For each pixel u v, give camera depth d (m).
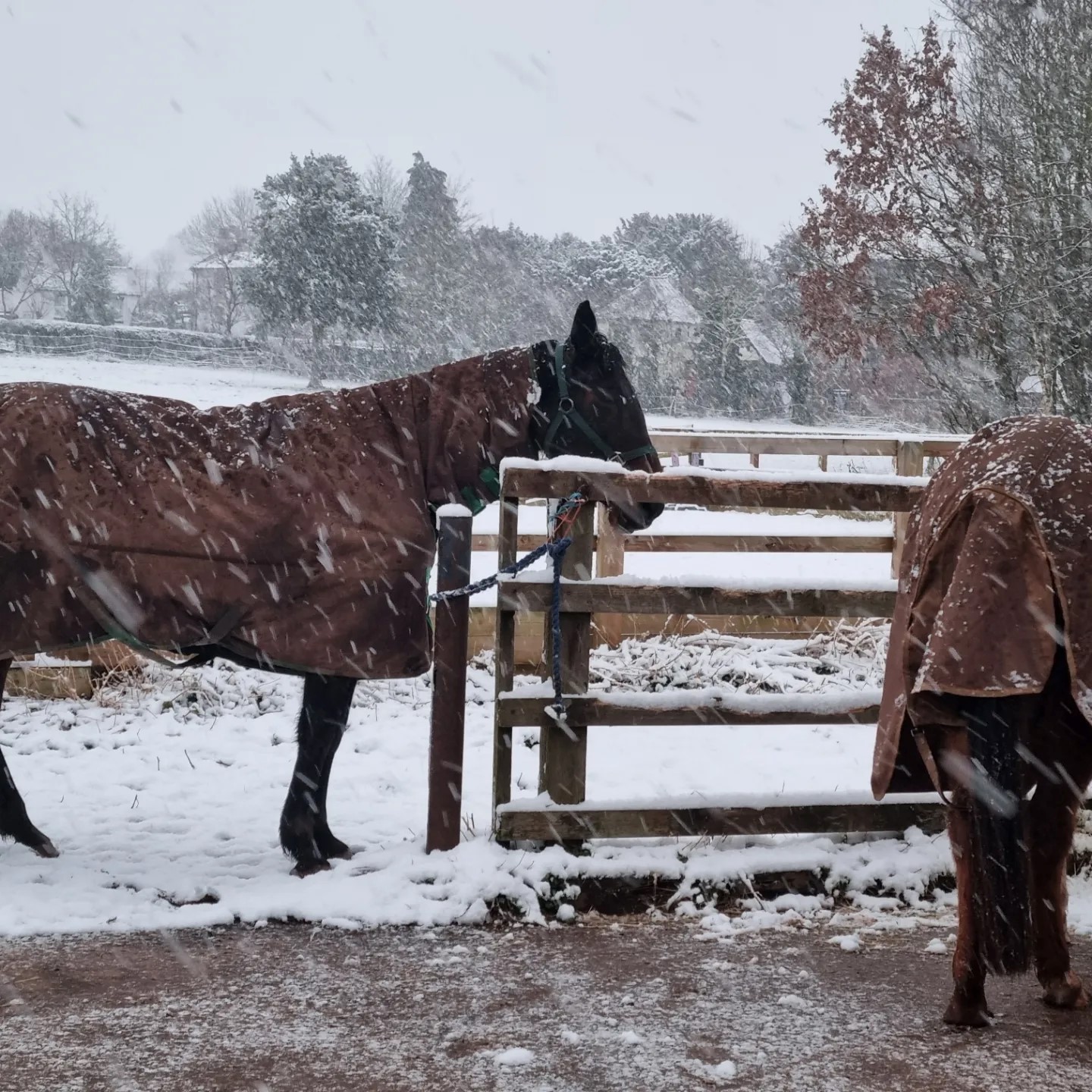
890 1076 2.74
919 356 21.61
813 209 22.19
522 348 4.40
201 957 3.44
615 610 4.16
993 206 19.53
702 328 45.03
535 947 3.57
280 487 3.97
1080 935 3.64
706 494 4.15
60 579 3.83
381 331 44.41
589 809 4.09
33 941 3.54
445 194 56.78
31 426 3.87
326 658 3.96
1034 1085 2.70
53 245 72.94
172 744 6.00
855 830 4.23
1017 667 2.69
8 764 5.66
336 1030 2.98
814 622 7.60
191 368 41.59
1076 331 18.17
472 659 7.07
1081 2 17.77
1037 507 2.81
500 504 4.18
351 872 4.03
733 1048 2.89
